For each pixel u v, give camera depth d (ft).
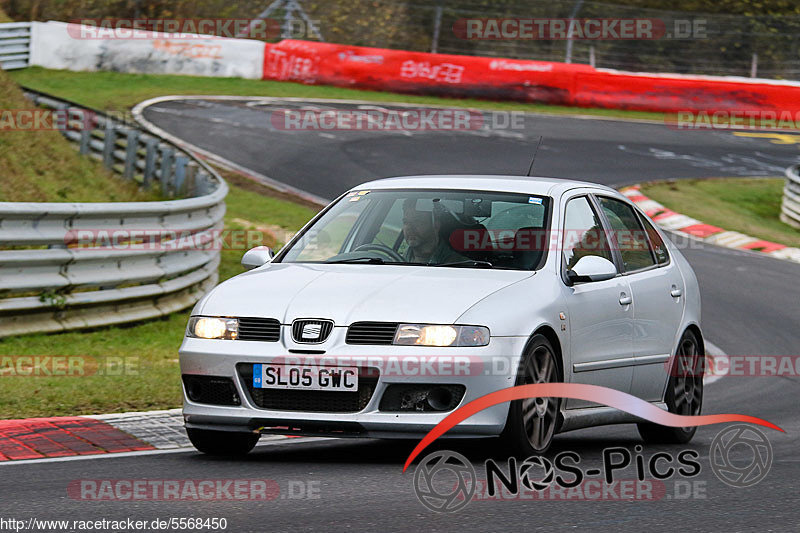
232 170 277.44
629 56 460.55
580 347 76.13
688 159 354.13
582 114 408.87
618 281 82.69
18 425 81.41
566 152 335.67
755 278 213.66
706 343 161.58
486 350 67.51
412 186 84.38
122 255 136.67
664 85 427.74
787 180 297.12
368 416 67.10
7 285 121.70
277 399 69.05
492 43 453.17
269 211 239.71
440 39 455.63
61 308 129.39
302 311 69.46
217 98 366.84
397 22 453.99
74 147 245.65
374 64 407.03
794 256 246.88
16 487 61.26
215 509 56.13
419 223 79.97
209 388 71.00
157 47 397.60
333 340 68.08
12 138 210.59
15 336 123.85
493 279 73.31
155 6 452.35
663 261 92.07
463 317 68.33
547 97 418.51
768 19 490.08
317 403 68.28
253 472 67.00
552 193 81.46
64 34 393.91
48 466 68.03
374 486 62.44
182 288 151.84
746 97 432.66
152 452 74.79
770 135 412.36
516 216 79.46
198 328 71.72
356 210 83.66
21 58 391.86
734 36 477.36
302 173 280.10
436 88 409.90
